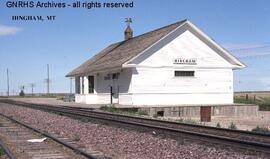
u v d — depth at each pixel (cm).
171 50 4297
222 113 3997
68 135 1917
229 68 4522
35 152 1428
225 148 1463
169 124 2405
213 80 4459
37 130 2050
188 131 1894
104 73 4853
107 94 4778
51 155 1361
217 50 4469
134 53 4234
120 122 2398
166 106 3850
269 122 3156
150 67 4209
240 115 4025
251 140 1648
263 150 1355
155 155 1368
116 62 4391
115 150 1481
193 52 4394
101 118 2675
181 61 4338
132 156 1358
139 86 4169
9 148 1520
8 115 3347
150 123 2478
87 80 5203
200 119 3347
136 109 3825
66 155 1360
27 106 4712
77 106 4453
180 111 3847
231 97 4522
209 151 1416
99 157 1305
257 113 4106
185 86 4350
